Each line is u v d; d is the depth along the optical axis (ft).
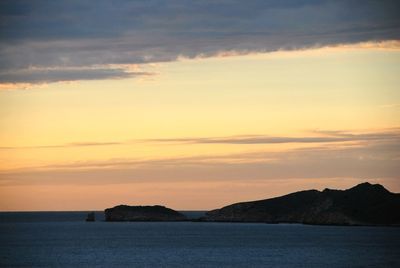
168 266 433.89
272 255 510.17
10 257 492.13
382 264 448.65
